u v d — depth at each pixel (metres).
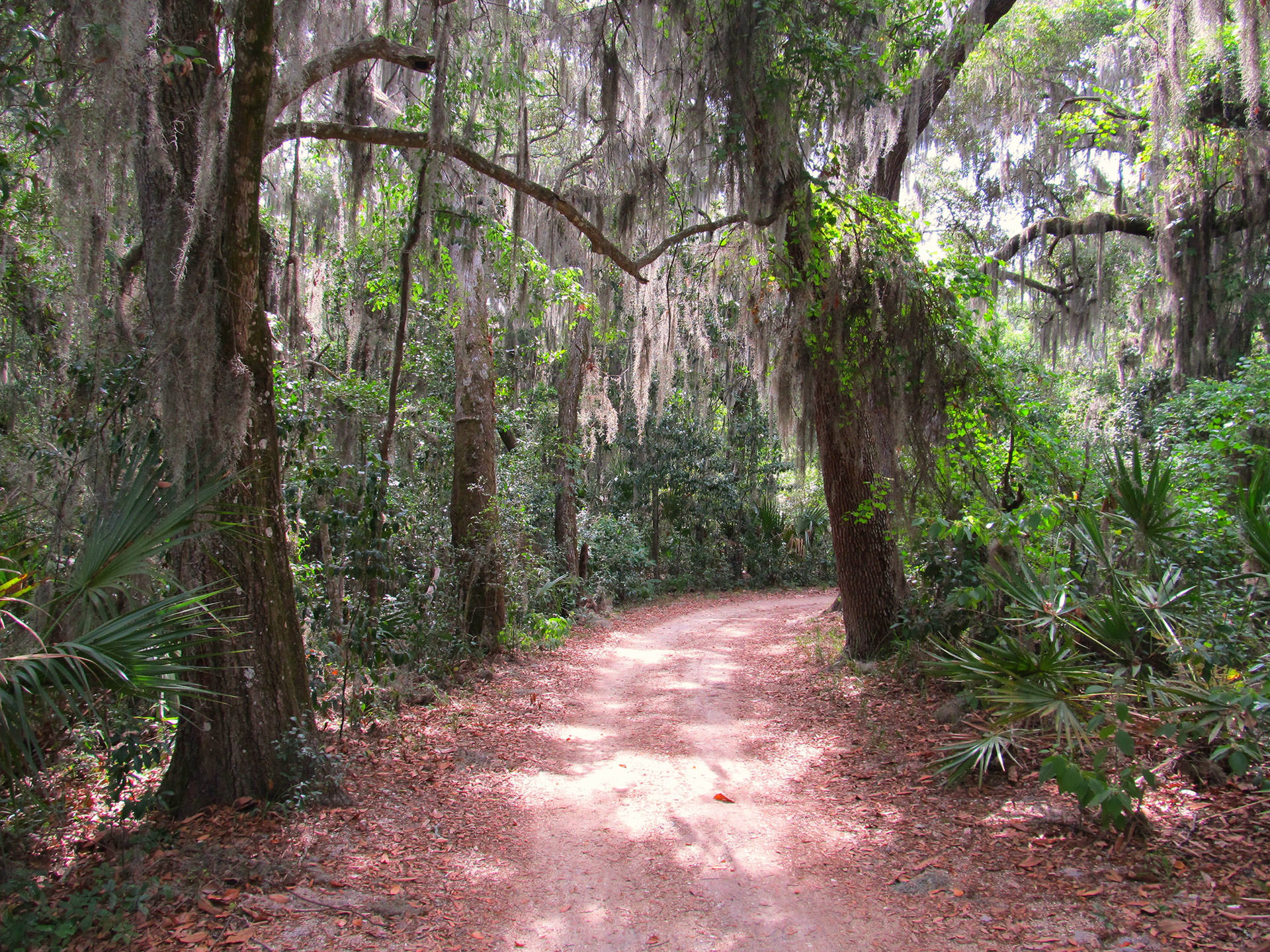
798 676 9.91
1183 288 13.20
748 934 3.74
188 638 4.62
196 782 5.02
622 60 10.00
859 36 8.63
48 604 3.89
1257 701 4.18
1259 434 8.70
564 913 3.99
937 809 5.07
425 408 13.37
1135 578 5.47
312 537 9.03
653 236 10.24
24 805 4.41
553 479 16.89
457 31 8.10
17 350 7.06
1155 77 11.92
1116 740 4.25
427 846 4.77
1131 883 3.79
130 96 4.53
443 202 8.98
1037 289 17.31
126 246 6.77
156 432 4.89
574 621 15.84
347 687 7.71
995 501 8.23
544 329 15.38
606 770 6.43
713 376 17.22
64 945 3.47
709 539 25.22
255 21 4.77
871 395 9.03
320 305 13.68
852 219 9.19
